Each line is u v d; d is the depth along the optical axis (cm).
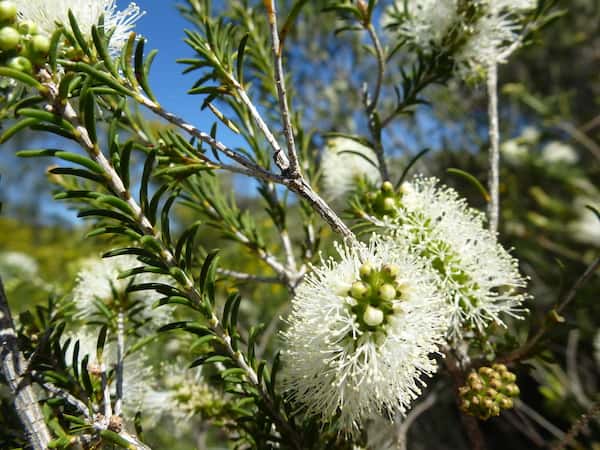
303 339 8
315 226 16
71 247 35
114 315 11
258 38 15
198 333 8
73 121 6
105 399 8
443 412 32
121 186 7
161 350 15
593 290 17
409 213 10
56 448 7
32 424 7
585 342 31
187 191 13
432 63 13
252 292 26
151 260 7
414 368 8
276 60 7
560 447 10
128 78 7
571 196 39
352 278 8
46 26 7
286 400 9
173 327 8
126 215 7
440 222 10
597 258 10
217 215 13
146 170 7
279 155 8
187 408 13
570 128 33
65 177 14
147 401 13
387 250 9
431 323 8
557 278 29
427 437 30
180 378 13
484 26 12
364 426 10
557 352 32
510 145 34
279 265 14
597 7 39
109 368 11
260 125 8
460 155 35
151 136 12
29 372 7
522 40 13
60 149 6
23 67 6
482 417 9
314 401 9
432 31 12
